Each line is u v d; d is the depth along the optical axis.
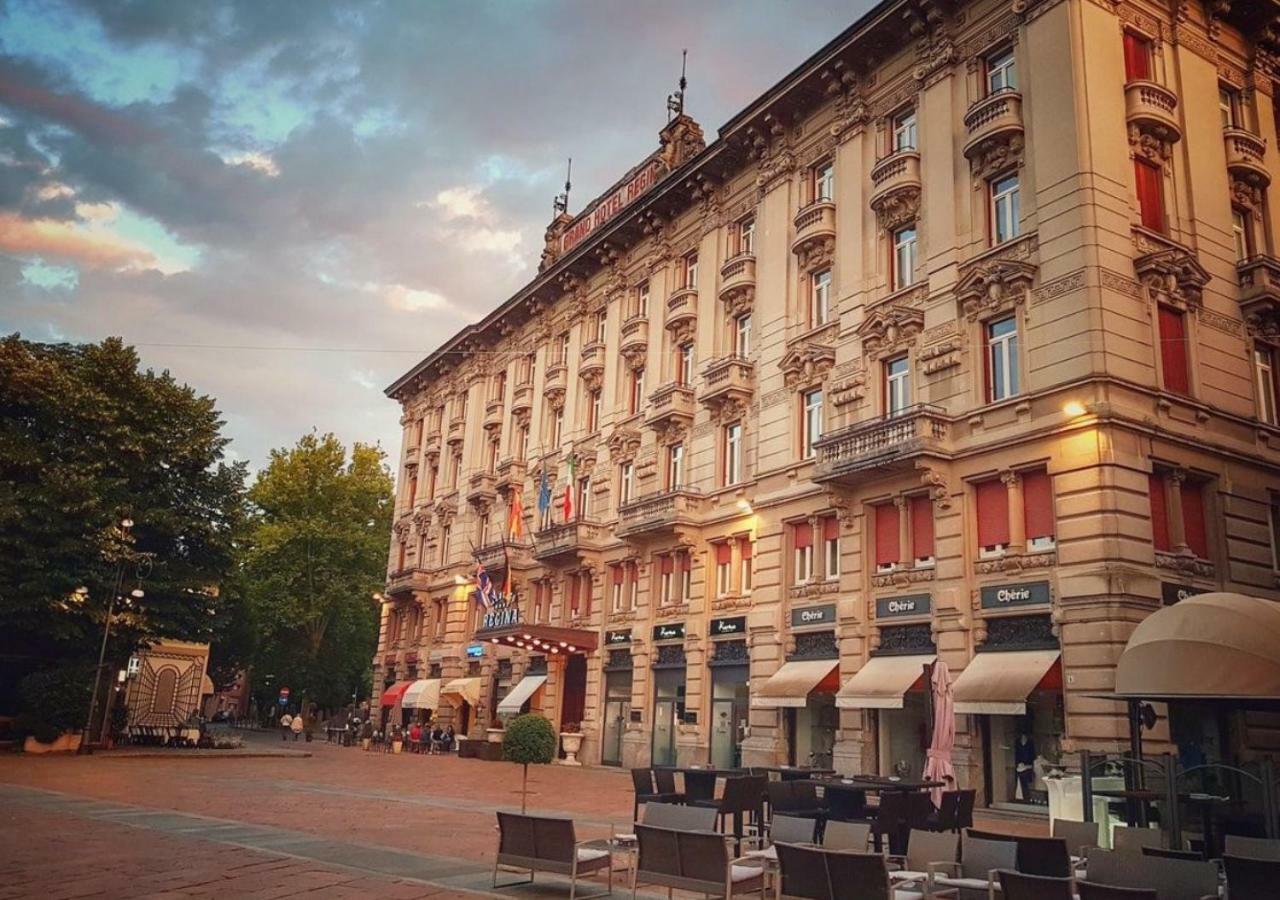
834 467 24.73
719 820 17.22
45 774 23.27
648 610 33.50
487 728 42.28
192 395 39.03
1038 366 21.33
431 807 18.80
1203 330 22.41
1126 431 20.09
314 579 59.03
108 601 33.62
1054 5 22.59
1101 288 20.56
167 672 41.91
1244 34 26.33
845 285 27.34
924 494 23.72
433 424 55.75
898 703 22.14
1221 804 15.42
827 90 29.00
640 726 32.50
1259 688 12.50
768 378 29.88
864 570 24.84
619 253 39.38
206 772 26.36
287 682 65.44
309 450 61.84
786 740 26.47
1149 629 13.89
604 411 38.56
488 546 42.91
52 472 33.50
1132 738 14.98
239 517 38.91
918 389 24.41
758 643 27.88
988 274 22.69
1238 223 24.83
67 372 36.38
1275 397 23.77
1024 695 19.33
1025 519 21.33
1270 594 21.73
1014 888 7.50
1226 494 21.61
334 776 26.59
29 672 34.94
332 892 9.70
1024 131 22.78
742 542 30.20
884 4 26.31
